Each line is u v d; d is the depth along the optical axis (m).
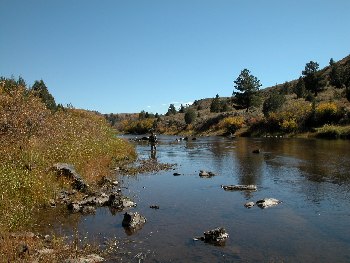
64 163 17.94
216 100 122.50
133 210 13.89
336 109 60.97
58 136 21.81
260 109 96.88
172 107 154.62
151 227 11.73
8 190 13.08
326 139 50.78
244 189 17.56
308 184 18.28
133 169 24.44
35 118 20.88
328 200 15.00
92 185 17.95
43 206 13.95
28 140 18.41
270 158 29.44
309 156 29.66
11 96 22.67
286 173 21.72
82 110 41.38
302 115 66.50
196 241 10.41
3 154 15.86
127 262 8.88
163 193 16.94
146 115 155.12
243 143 50.44
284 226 11.71
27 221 11.73
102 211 13.65
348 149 34.34
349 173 21.02
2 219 10.91
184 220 12.50
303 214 13.06
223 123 89.12
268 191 17.00
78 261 8.62
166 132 115.12
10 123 18.92
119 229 11.49
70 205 13.87
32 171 15.26
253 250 9.68
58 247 9.59
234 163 27.20
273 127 71.94
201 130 97.44
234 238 10.63
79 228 11.54
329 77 112.38
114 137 39.38
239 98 96.44
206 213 13.38
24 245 9.08
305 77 96.50
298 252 9.52
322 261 8.92
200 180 20.39
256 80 94.94
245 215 13.05
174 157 33.38
